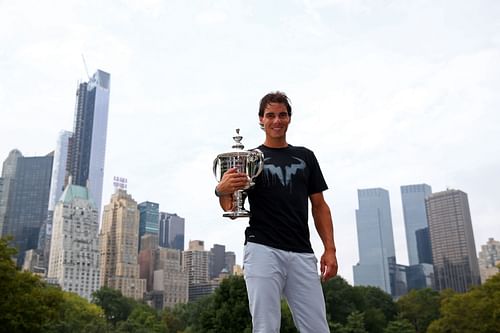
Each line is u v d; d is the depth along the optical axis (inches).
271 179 133.4
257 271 123.8
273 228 127.9
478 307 1594.5
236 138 141.2
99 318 2261.3
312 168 145.4
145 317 2613.2
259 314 120.1
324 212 144.1
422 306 2751.0
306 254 129.6
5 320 874.8
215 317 1142.3
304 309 125.9
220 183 127.6
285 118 141.5
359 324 1908.2
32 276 1000.2
